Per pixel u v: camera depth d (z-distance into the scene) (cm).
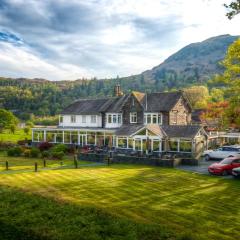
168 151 5266
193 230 1788
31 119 15675
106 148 5962
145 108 6106
